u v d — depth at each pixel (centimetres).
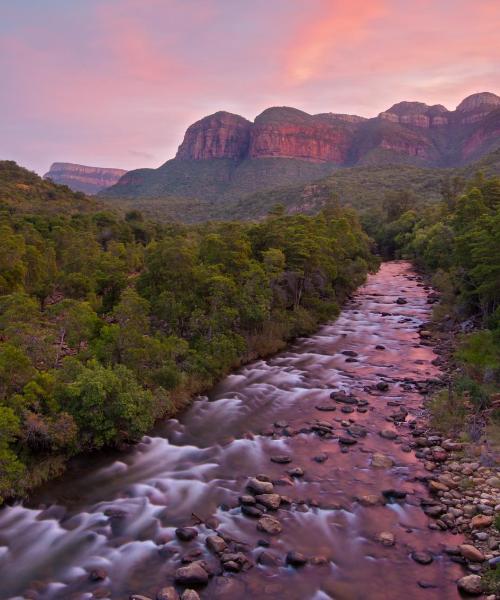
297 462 2095
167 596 1298
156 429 2416
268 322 4122
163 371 2658
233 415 2619
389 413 2620
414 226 11562
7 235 5012
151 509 1744
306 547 1532
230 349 3312
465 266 4650
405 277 8675
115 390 2178
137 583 1377
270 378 3225
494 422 2331
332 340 4316
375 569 1434
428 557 1468
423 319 5188
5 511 1716
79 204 13238
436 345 4069
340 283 6347
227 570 1420
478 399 2498
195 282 3553
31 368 2084
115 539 1570
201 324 3309
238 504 1772
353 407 2708
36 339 2373
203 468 2045
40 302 4478
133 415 2188
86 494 1836
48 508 1739
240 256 4084
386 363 3581
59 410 2052
